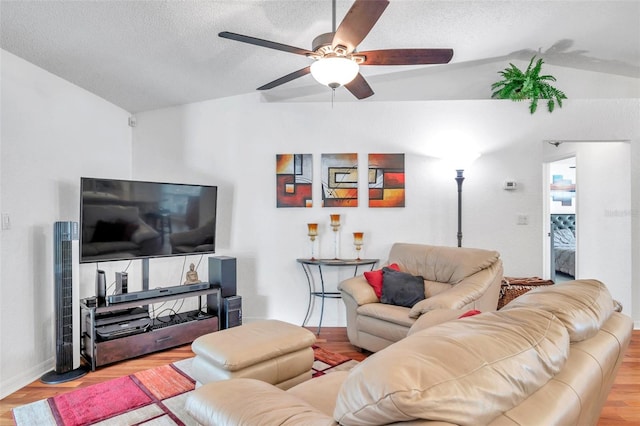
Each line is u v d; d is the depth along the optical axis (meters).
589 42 3.69
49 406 2.37
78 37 2.62
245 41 2.16
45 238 3.00
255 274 4.12
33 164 2.90
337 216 3.99
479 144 4.06
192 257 4.13
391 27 3.11
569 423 0.89
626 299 4.22
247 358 1.99
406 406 0.68
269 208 4.12
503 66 4.29
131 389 2.59
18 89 2.77
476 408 0.73
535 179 4.03
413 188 4.08
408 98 4.35
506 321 1.05
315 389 1.57
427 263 3.50
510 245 4.04
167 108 4.17
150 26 2.59
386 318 2.98
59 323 2.83
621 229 4.30
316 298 4.09
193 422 2.18
